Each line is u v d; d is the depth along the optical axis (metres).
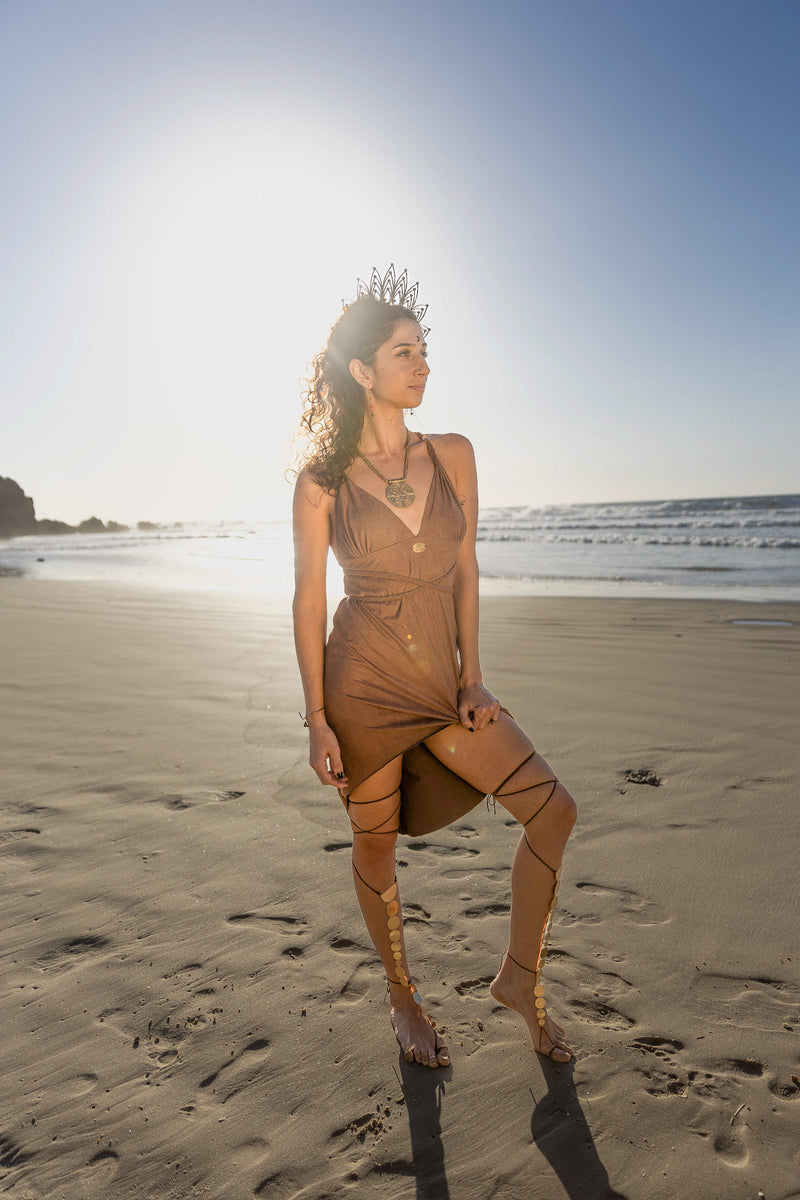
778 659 7.10
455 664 2.15
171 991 2.38
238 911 2.83
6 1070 2.07
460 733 2.08
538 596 13.41
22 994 2.38
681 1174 1.71
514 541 31.47
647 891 2.90
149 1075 2.04
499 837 3.45
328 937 2.65
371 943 2.62
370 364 2.10
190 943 2.63
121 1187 1.71
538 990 2.07
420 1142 1.82
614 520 42.19
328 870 3.12
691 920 2.70
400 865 3.19
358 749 2.08
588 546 27.86
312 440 2.25
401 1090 1.98
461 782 2.14
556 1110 1.90
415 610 2.08
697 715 5.15
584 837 3.37
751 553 22.94
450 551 2.13
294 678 6.63
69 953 2.59
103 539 57.06
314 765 2.11
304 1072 2.05
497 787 2.05
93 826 3.57
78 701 5.89
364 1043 2.15
